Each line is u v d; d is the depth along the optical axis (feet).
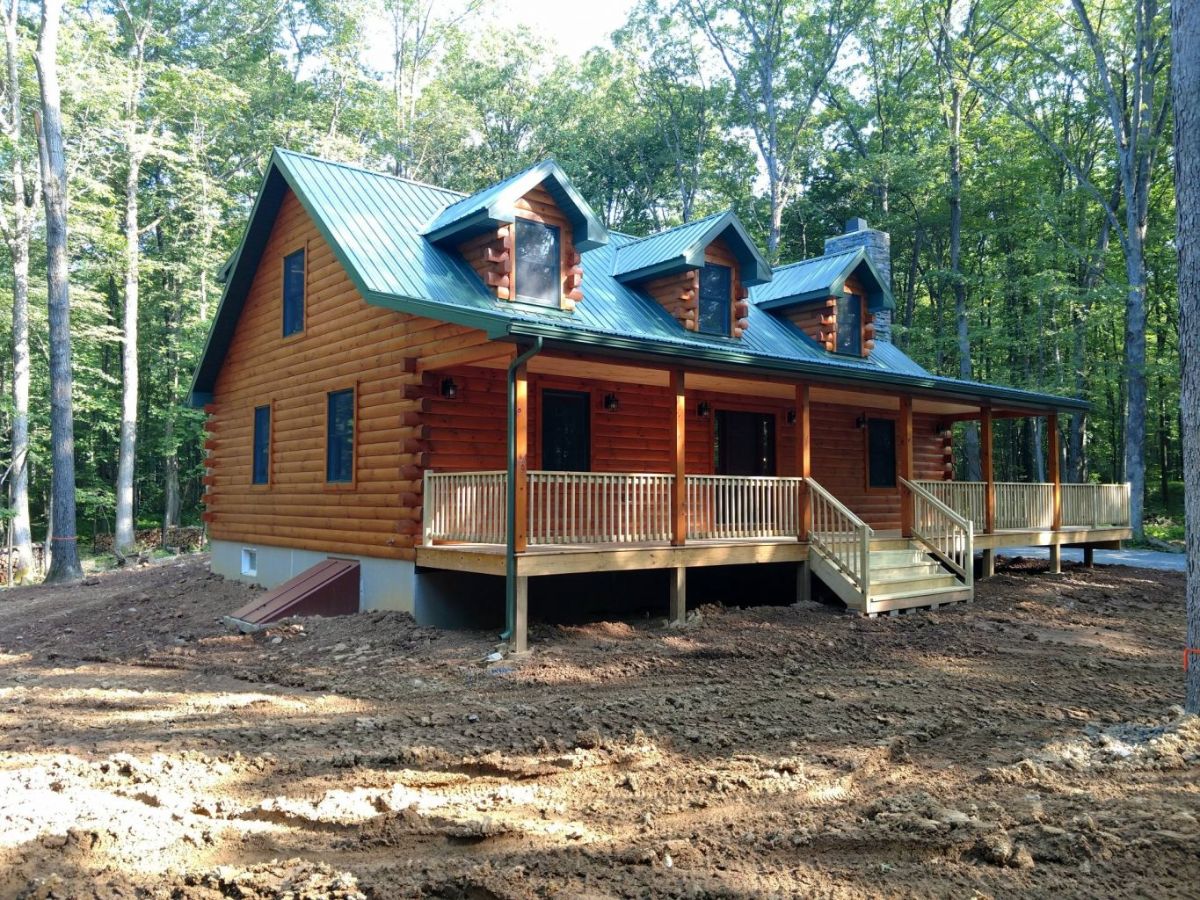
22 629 43.60
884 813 15.78
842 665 30.32
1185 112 21.65
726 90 131.23
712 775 18.35
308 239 47.16
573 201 43.16
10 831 15.21
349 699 26.12
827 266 59.11
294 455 47.88
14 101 76.23
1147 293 114.83
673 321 49.55
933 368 115.55
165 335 111.24
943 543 47.14
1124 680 27.73
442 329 36.24
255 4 118.93
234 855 14.49
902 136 121.49
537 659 30.71
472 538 34.53
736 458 53.88
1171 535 95.14
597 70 142.51
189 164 105.40
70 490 63.52
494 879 13.32
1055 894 12.65
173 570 61.72
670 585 37.52
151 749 20.63
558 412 44.52
